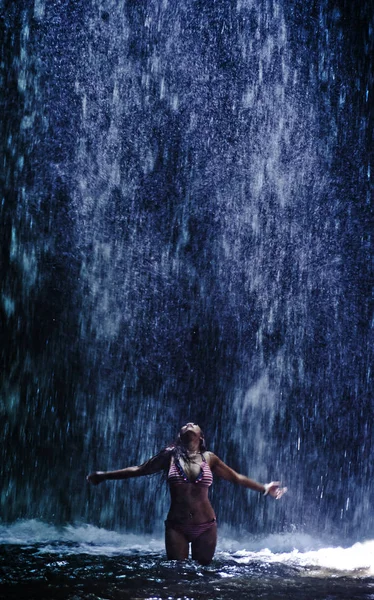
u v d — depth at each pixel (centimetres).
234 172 1530
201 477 570
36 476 1347
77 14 1504
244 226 1512
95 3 1513
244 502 1299
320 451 1414
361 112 1535
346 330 1476
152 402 1431
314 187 1529
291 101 1555
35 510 1243
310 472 1398
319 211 1520
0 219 1434
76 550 759
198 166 1526
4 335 1415
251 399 1443
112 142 1504
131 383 1432
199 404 1440
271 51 1562
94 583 499
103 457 1387
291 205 1523
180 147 1526
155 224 1495
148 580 505
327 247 1507
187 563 555
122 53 1525
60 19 1495
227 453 1421
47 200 1457
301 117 1549
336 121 1542
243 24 1572
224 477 594
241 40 1562
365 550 746
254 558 631
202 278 1489
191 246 1497
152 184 1507
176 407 1435
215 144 1537
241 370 1459
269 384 1453
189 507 567
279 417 1435
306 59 1561
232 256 1501
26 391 1402
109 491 1305
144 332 1455
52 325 1430
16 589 481
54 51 1493
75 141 1485
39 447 1373
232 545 939
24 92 1469
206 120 1540
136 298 1462
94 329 1441
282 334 1477
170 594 467
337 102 1545
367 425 1423
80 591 475
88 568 553
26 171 1454
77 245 1459
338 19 1544
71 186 1471
